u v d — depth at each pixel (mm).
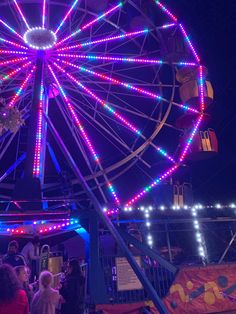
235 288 7164
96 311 6320
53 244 11703
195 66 14797
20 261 6141
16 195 10812
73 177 13391
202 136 14031
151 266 7180
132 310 6422
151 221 8180
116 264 6875
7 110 5746
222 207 9023
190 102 14492
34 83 13586
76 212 7559
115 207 8062
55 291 4895
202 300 6844
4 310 2861
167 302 6613
